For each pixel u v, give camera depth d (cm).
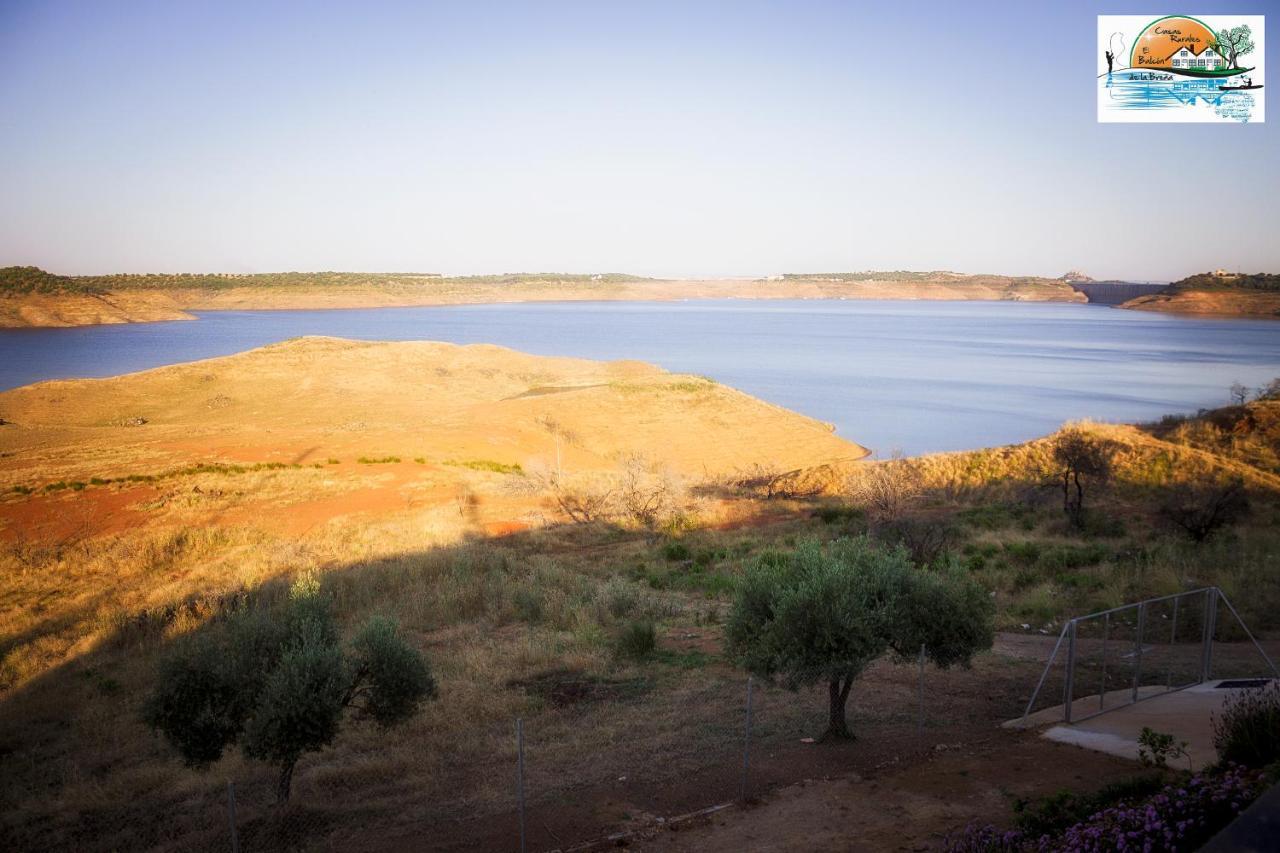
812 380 13212
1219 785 572
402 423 6556
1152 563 2358
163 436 5256
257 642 1156
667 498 3966
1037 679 1535
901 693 1493
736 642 1239
